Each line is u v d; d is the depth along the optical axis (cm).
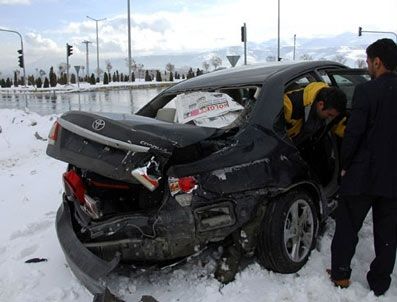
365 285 352
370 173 323
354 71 494
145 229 323
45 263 418
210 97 414
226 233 339
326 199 407
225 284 356
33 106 2616
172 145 321
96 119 343
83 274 332
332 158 429
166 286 363
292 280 357
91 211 348
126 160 314
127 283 368
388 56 318
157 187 323
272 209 355
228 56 1520
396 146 321
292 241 371
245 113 383
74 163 342
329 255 395
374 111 319
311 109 392
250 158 350
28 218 542
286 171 362
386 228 332
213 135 348
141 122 341
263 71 435
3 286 385
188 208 325
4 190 671
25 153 980
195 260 385
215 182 333
